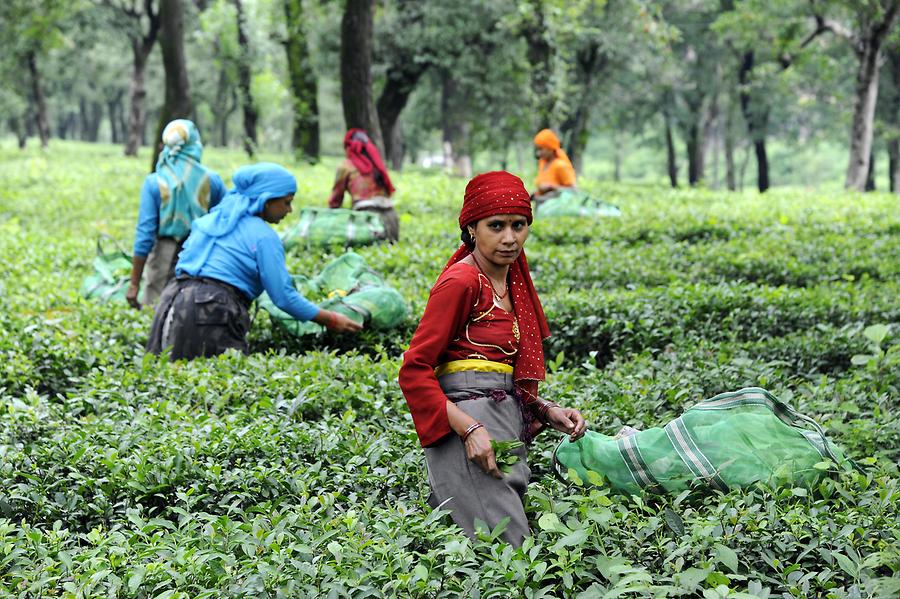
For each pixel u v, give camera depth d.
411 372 3.80
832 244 11.77
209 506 4.32
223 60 36.69
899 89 37.00
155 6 43.38
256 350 7.63
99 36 45.19
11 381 6.25
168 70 20.48
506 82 34.12
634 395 5.52
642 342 7.36
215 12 35.88
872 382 5.81
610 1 30.61
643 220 13.92
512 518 3.77
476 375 3.90
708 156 86.88
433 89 41.44
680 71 41.06
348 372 6.02
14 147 49.09
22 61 41.59
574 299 7.83
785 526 3.78
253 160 31.19
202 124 68.25
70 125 86.81
